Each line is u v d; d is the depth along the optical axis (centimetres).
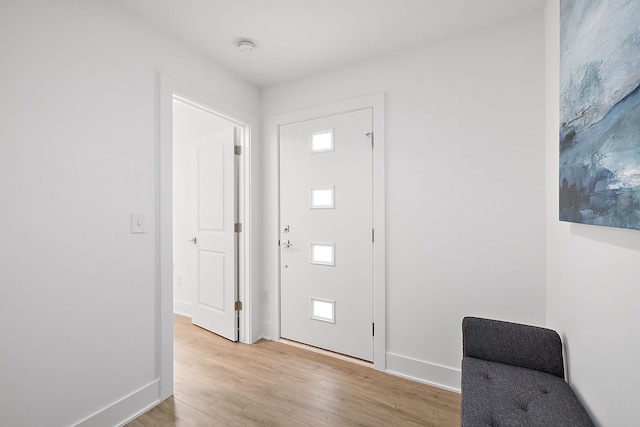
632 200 75
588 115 100
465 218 190
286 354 241
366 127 225
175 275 347
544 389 126
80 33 146
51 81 136
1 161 121
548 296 165
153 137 179
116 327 160
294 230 259
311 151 250
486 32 185
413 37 196
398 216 211
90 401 149
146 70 177
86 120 148
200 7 167
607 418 97
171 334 188
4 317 122
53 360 136
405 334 208
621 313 89
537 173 171
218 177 280
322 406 175
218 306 280
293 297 261
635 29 74
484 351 154
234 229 267
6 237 122
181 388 194
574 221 112
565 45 122
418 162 204
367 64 224
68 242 141
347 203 234
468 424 107
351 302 233
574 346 126
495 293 181
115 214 160
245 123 258
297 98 255
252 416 167
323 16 176
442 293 196
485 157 184
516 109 176
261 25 184
